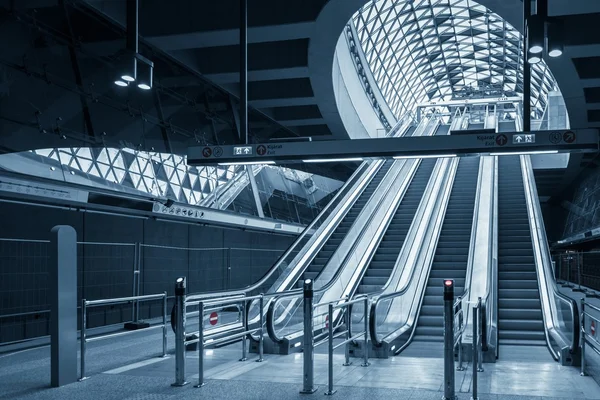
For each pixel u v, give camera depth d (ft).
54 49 47.78
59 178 43.52
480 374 26.55
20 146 41.39
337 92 80.33
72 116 47.93
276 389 23.16
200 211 59.31
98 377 25.72
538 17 29.35
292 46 66.23
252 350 33.96
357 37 95.30
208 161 42.16
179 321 24.08
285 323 38.45
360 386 23.79
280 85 77.00
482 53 154.40
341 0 52.60
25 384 24.40
